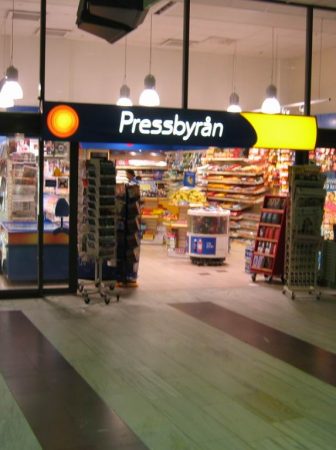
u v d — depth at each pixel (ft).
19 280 27.68
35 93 41.88
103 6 14.03
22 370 16.52
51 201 29.73
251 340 20.17
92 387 15.34
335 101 41.37
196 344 19.51
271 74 46.03
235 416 13.78
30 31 39.70
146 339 19.90
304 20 31.55
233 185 46.62
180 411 13.96
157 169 47.16
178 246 38.91
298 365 17.66
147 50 43.75
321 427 13.30
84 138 24.93
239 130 26.91
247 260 33.47
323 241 29.40
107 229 25.63
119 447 11.98
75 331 20.65
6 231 28.02
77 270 26.89
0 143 30.25
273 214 30.68
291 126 27.71
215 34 38.32
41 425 12.94
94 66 42.88
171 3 29.53
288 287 27.53
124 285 28.71
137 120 25.40
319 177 27.71
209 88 44.83
